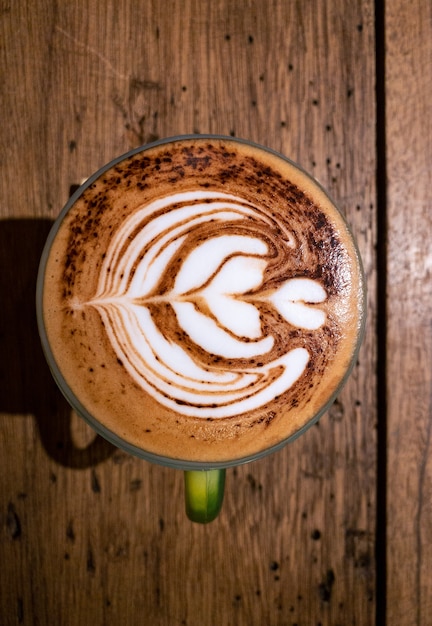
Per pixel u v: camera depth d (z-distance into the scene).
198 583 0.22
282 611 0.22
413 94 0.21
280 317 0.17
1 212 0.21
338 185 0.22
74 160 0.21
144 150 0.17
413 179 0.21
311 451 0.22
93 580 0.22
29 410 0.22
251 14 0.22
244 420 0.17
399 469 0.22
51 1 0.21
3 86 0.21
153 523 0.22
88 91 0.21
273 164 0.18
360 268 0.18
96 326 0.17
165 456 0.17
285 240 0.17
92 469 0.22
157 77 0.21
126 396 0.17
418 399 0.21
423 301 0.21
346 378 0.17
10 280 0.21
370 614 0.22
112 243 0.17
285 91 0.22
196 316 0.17
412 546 0.22
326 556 0.22
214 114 0.21
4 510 0.22
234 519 0.22
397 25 0.21
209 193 0.17
